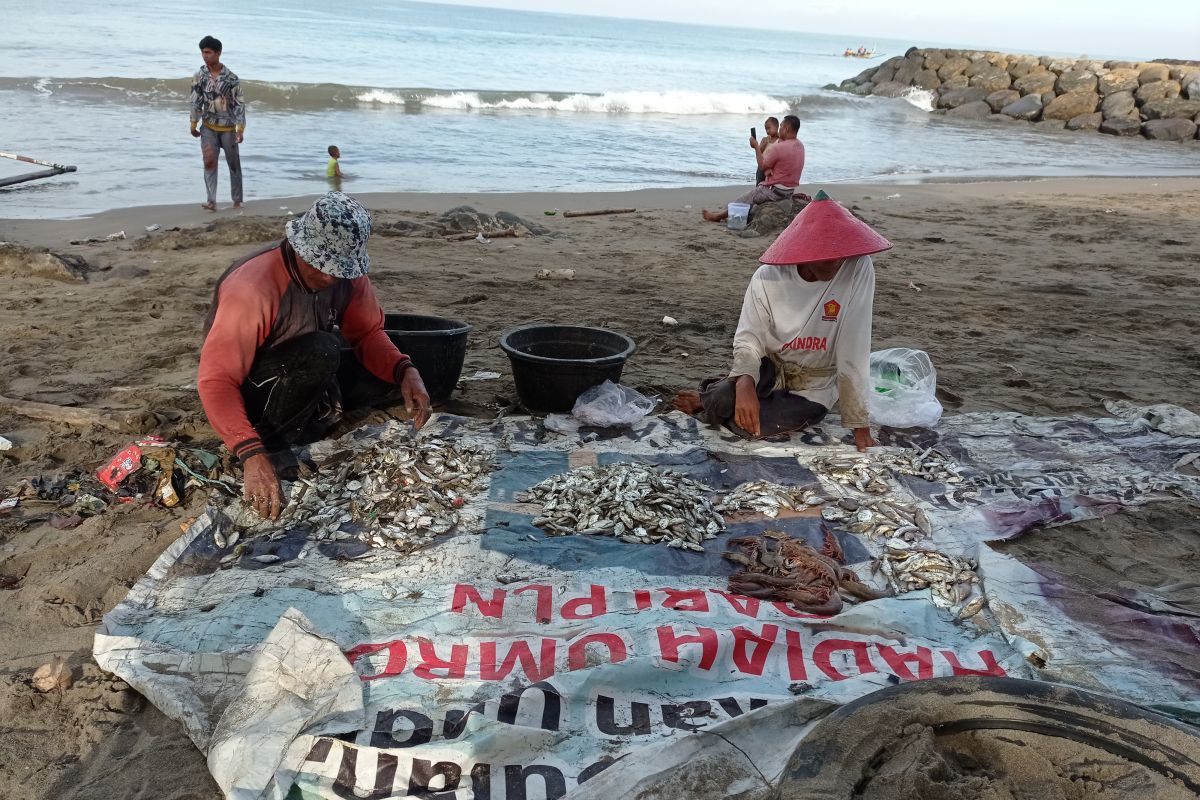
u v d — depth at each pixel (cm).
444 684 257
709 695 259
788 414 443
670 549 343
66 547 338
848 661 278
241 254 817
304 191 1155
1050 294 827
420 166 1421
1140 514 391
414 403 406
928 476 412
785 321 428
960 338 675
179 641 280
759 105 2777
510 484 389
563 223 1067
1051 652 283
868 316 419
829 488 397
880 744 214
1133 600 320
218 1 9369
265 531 346
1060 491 403
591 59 4997
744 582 318
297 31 4503
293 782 224
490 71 3422
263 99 1977
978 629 303
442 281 759
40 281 710
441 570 321
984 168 1925
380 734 238
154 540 345
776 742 237
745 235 1045
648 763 224
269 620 290
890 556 346
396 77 2798
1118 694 264
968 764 219
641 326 665
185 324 616
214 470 384
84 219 931
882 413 468
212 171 996
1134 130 2841
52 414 442
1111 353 652
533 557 332
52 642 288
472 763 229
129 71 2145
